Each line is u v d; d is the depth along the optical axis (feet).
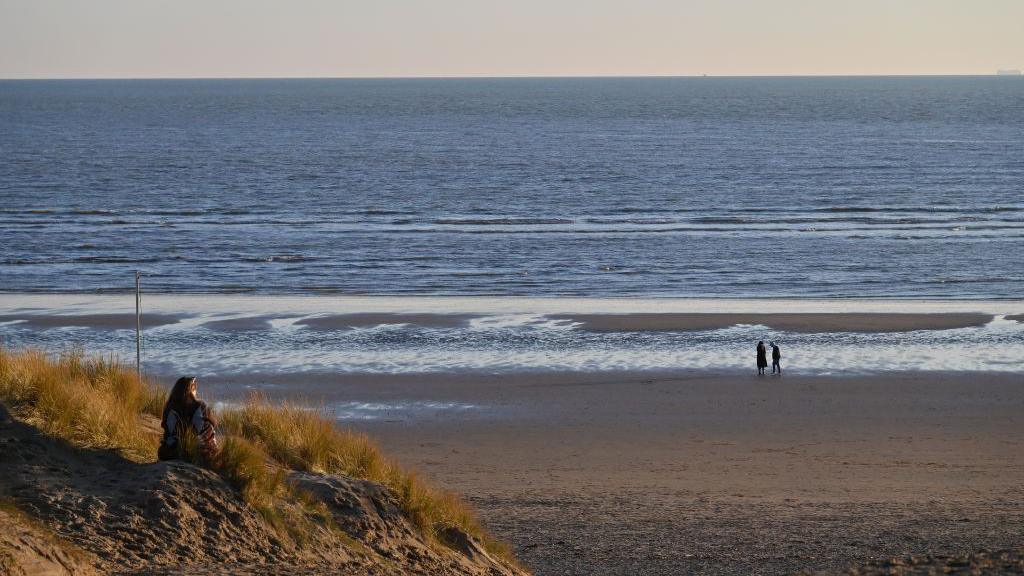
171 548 48.83
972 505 101.76
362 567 55.21
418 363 189.06
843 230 396.98
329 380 175.63
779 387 171.22
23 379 61.21
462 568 62.39
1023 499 105.09
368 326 224.53
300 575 49.03
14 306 247.70
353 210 468.34
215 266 319.06
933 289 282.97
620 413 154.71
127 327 221.46
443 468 122.83
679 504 102.42
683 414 154.10
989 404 158.92
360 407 157.89
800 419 150.61
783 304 257.14
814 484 113.80
